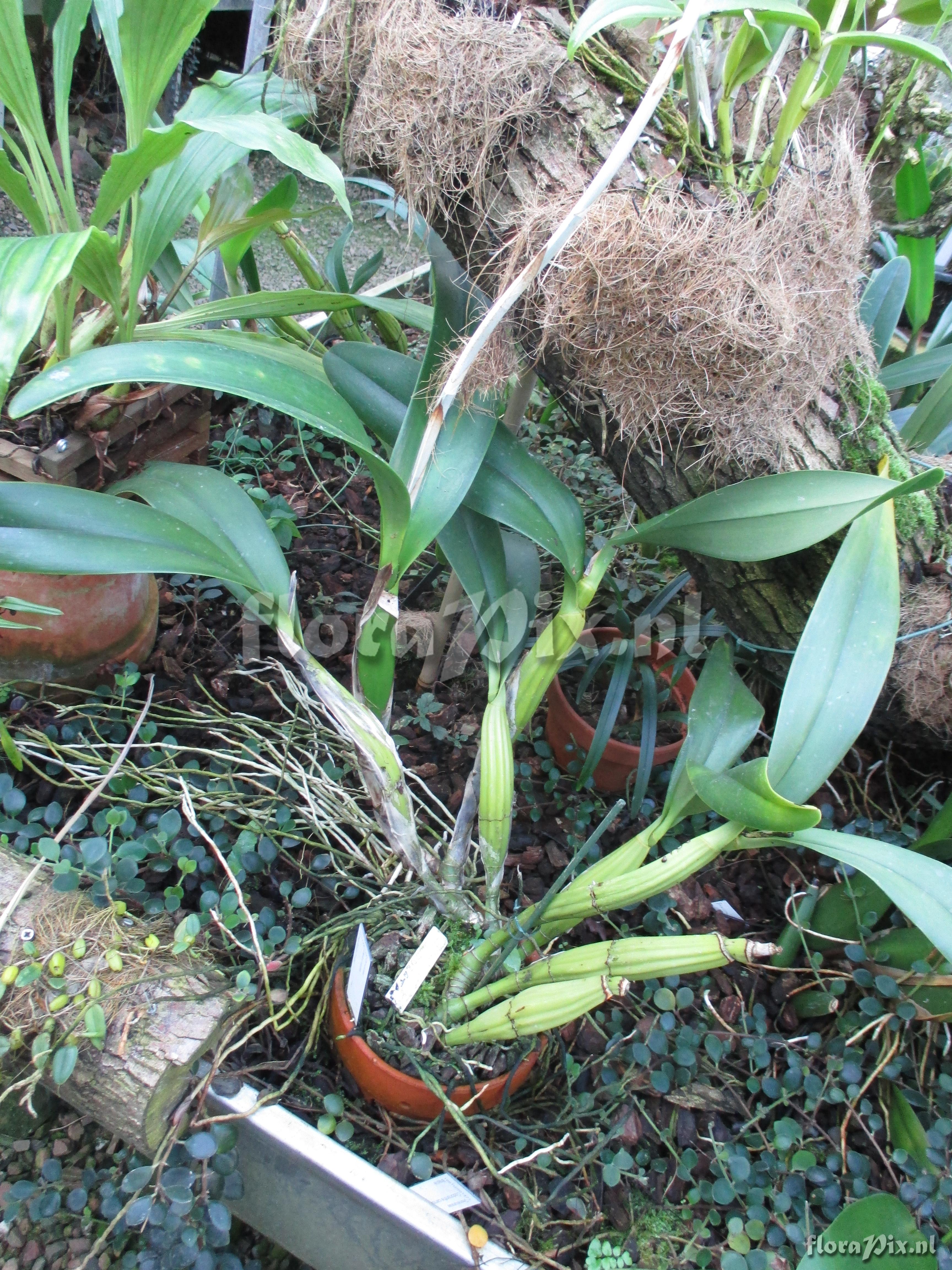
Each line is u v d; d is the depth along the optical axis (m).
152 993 0.74
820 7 0.87
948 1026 0.89
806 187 0.76
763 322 0.74
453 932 0.86
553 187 0.76
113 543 0.72
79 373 0.65
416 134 0.78
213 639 1.13
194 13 0.75
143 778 0.94
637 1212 0.80
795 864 1.03
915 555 0.95
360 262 1.86
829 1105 0.89
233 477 1.27
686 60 0.77
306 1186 0.77
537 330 0.80
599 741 0.99
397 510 0.74
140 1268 0.71
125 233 1.00
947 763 1.13
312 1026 0.82
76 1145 0.91
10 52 0.78
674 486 0.89
